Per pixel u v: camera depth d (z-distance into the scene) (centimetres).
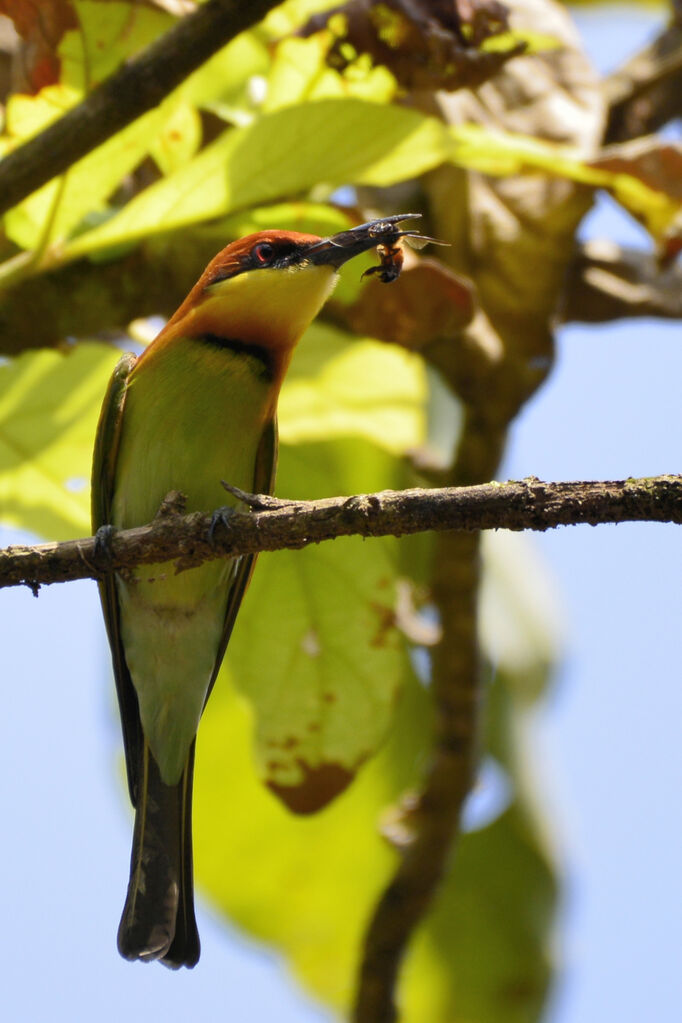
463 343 1017
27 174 780
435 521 619
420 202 1138
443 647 1032
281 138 813
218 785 1267
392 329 990
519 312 1047
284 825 1279
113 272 993
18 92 831
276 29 930
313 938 1298
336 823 1280
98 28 802
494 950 1273
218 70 939
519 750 1216
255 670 1056
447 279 960
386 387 1067
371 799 1277
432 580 1023
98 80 821
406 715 1265
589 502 598
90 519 1043
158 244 1002
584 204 1045
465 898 1265
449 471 1057
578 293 1148
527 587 1216
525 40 880
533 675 1202
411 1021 1282
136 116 770
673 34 1232
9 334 990
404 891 1041
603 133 1217
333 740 1053
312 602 1049
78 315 998
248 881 1292
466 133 891
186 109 949
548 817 1244
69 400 1042
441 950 1276
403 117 816
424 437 1120
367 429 1072
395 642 1045
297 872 1291
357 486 1117
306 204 1001
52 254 848
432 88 903
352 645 1051
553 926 1267
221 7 735
